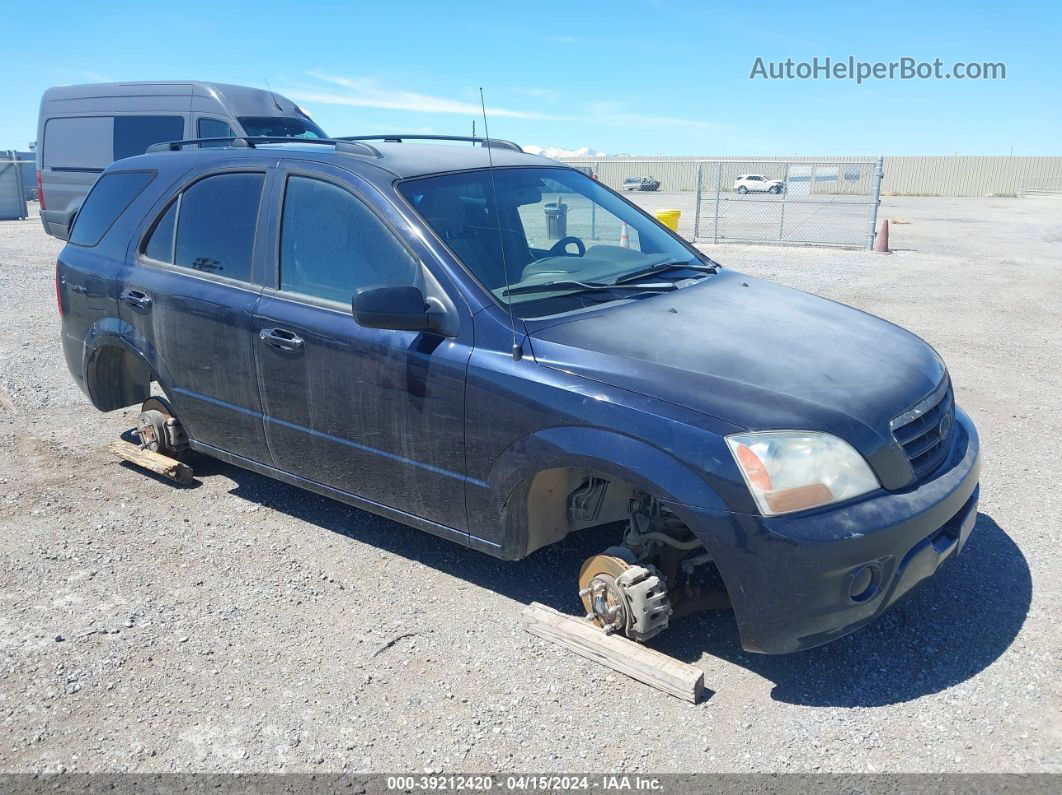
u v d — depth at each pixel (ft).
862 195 87.86
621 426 9.86
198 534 14.46
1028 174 178.70
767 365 10.28
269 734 9.51
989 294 36.55
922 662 10.55
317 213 13.03
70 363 17.39
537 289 11.79
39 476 16.90
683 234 66.28
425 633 11.44
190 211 14.98
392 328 11.05
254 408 13.85
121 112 43.14
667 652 10.91
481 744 9.30
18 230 67.00
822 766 8.83
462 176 13.19
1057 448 17.81
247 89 41.83
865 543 9.09
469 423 11.09
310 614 11.94
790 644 9.39
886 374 10.66
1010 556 13.14
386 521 14.92
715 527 9.34
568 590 12.47
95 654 11.00
